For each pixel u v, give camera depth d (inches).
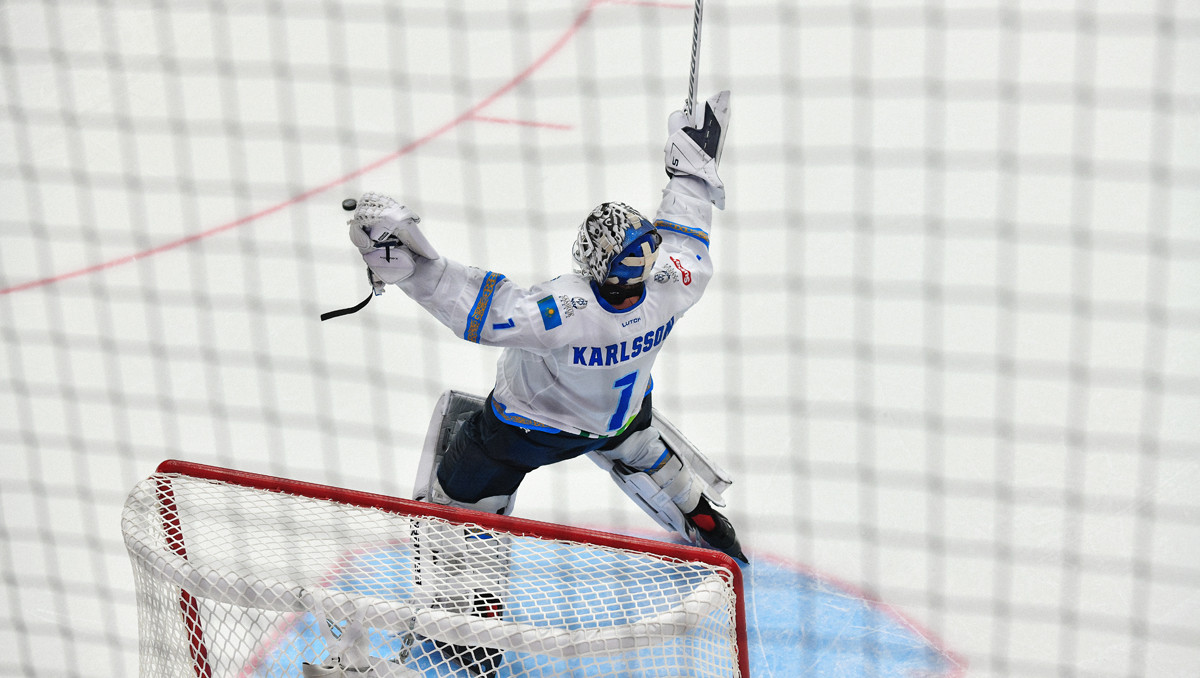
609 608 476.1
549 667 475.2
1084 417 722.8
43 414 829.2
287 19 1369.3
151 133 1207.6
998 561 621.3
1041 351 785.6
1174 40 1146.0
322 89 1245.1
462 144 1129.4
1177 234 891.4
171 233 1050.7
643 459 603.5
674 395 778.2
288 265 986.7
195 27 1369.3
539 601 485.4
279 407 812.0
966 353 791.7
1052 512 652.7
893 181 995.3
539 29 1296.8
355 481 735.1
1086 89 1090.1
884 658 560.1
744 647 431.8
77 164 1167.6
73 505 741.3
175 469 487.2
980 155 1018.7
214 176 1126.4
